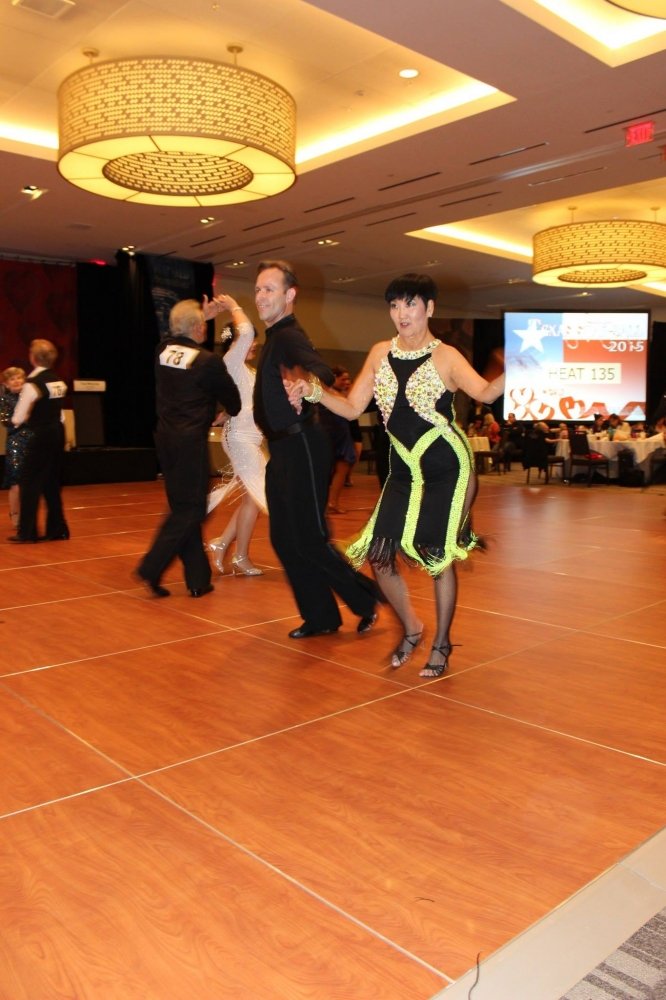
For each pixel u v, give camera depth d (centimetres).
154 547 425
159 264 1368
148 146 645
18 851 184
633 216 1244
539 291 1777
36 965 147
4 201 1008
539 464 1345
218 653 334
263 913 162
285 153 661
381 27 562
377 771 225
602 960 149
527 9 548
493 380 269
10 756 234
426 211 1053
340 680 300
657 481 1311
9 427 697
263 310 331
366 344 1873
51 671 309
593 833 193
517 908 164
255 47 666
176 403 424
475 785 217
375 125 830
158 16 618
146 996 139
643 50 606
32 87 746
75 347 1431
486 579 490
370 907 164
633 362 1745
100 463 1245
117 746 241
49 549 592
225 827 195
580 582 482
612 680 303
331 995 140
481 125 743
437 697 283
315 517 339
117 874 175
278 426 333
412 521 285
